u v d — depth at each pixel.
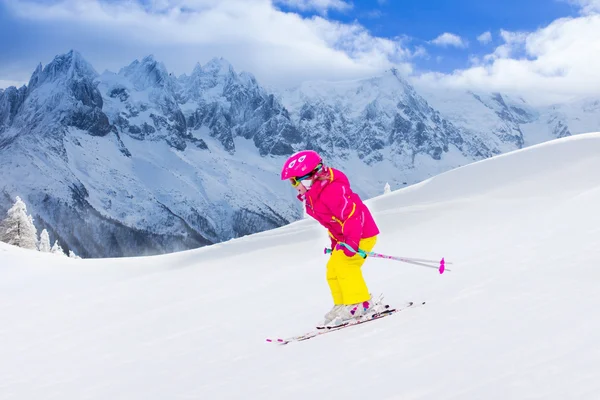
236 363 5.59
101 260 23.23
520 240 9.17
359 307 5.81
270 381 4.60
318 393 3.99
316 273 12.06
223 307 9.63
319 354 5.03
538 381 3.18
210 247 22.19
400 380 3.81
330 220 5.78
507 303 4.99
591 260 5.98
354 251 5.63
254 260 16.97
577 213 10.31
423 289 6.94
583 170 21.28
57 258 23.69
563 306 4.49
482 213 17.52
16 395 6.39
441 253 11.62
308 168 5.60
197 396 4.73
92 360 7.55
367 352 4.67
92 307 12.41
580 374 3.12
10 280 19.00
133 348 7.82
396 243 15.22
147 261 21.77
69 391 6.11
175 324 8.95
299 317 7.44
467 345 4.14
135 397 5.24
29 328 10.82
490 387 3.27
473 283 6.37
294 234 21.06
